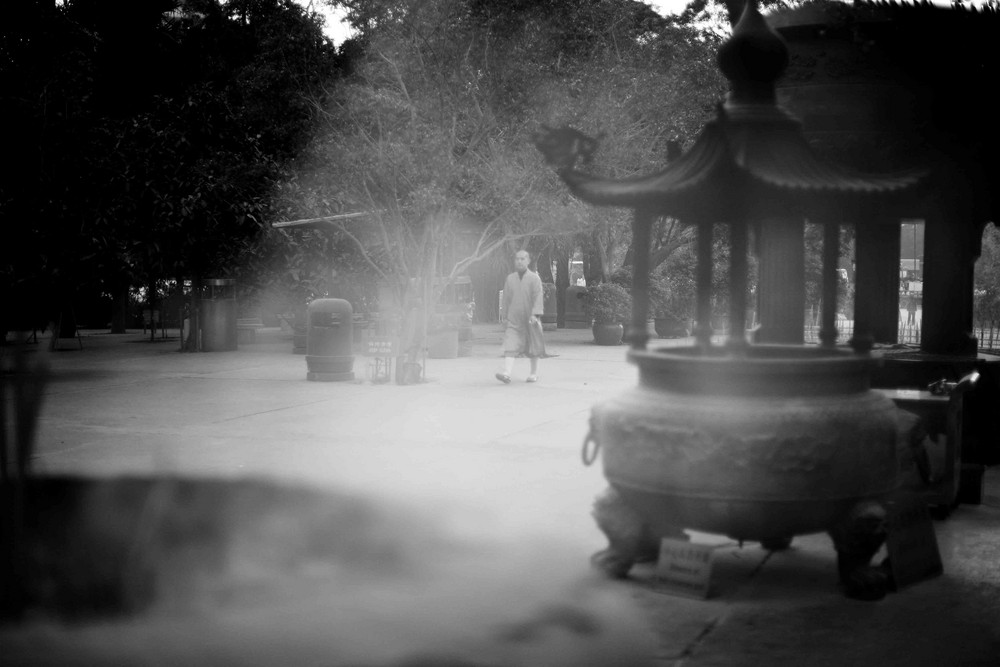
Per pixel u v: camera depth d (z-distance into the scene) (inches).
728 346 196.7
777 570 210.1
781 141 194.5
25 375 121.6
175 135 871.1
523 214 783.7
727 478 179.9
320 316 612.1
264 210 876.0
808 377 182.4
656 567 191.5
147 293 1293.1
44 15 721.0
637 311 204.2
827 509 182.9
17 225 699.4
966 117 293.6
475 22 762.8
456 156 767.7
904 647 162.4
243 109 935.7
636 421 187.8
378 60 788.6
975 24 290.4
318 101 856.3
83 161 737.6
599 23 862.5
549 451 357.1
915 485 252.4
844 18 289.0
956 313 314.8
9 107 690.8
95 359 780.6
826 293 207.0
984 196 306.7
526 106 791.7
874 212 203.5
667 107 868.0
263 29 969.5
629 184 199.9
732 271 195.8
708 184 189.5
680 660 153.7
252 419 439.5
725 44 201.9
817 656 157.6
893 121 292.8
